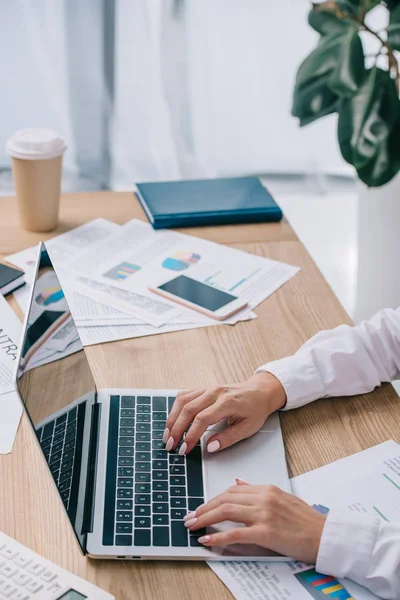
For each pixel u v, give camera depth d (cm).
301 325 127
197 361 118
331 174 307
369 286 238
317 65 198
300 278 140
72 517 83
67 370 94
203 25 268
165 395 110
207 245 149
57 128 279
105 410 106
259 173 303
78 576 82
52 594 78
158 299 132
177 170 290
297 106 205
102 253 146
